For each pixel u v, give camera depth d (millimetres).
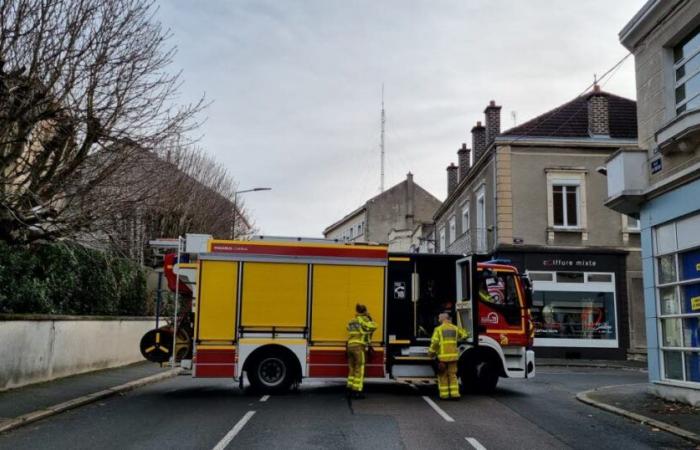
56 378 13688
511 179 24984
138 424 9195
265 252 12547
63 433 8539
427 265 13031
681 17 11789
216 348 12219
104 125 9961
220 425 9102
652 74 12844
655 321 12438
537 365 21906
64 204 10961
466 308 12844
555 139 25094
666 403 11492
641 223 13094
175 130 10906
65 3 9562
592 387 14656
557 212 25203
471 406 11273
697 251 11234
